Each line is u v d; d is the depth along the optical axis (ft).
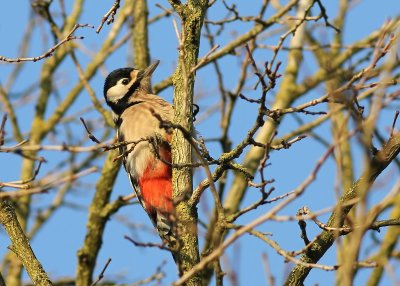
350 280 22.48
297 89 50.93
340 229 28.73
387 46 28.27
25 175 51.24
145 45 51.88
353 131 23.95
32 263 35.09
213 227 27.68
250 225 23.71
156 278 45.21
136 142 33.06
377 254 43.86
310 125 49.70
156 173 41.29
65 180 26.11
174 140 33.30
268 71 29.17
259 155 50.24
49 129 53.01
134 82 47.21
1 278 34.94
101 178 50.01
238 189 49.39
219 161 31.19
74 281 51.65
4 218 35.81
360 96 40.65
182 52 31.60
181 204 32.14
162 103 44.29
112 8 35.37
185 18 34.17
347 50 48.70
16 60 33.55
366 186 23.09
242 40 48.03
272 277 25.39
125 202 49.62
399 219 30.71
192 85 33.65
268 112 29.91
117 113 47.37
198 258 31.78
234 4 46.88
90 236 49.67
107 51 53.31
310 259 31.32
